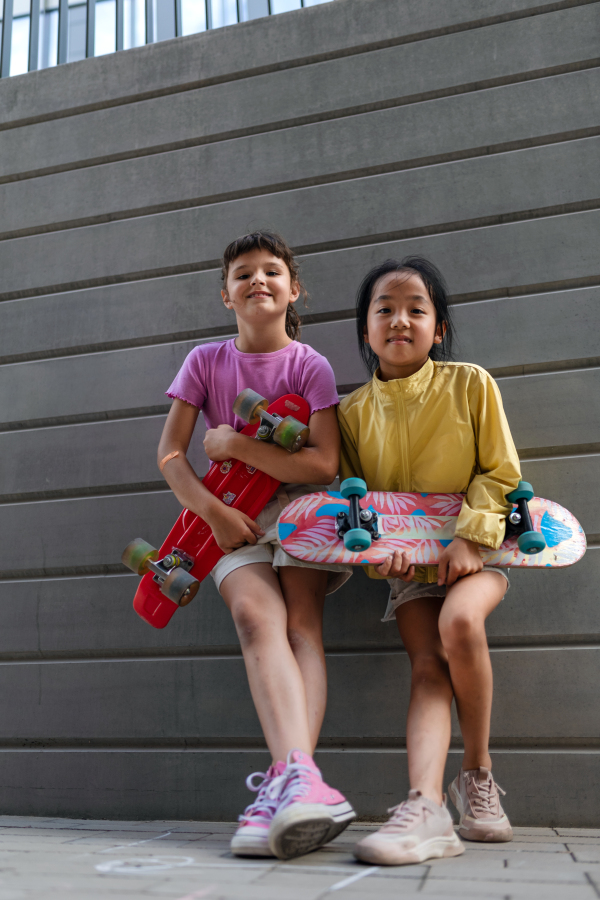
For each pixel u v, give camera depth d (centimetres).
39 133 251
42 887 91
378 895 85
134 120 243
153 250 230
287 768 115
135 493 213
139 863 110
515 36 215
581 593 177
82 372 226
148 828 169
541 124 208
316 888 89
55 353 232
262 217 222
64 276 236
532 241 201
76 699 198
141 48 248
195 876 98
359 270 211
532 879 96
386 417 161
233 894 86
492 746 174
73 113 251
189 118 237
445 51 219
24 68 279
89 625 203
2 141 254
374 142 219
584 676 172
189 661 193
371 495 153
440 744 127
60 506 216
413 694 139
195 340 220
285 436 149
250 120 231
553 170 204
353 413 167
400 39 225
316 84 228
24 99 256
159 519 207
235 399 167
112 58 251
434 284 169
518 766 169
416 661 146
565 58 210
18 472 223
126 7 270
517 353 195
